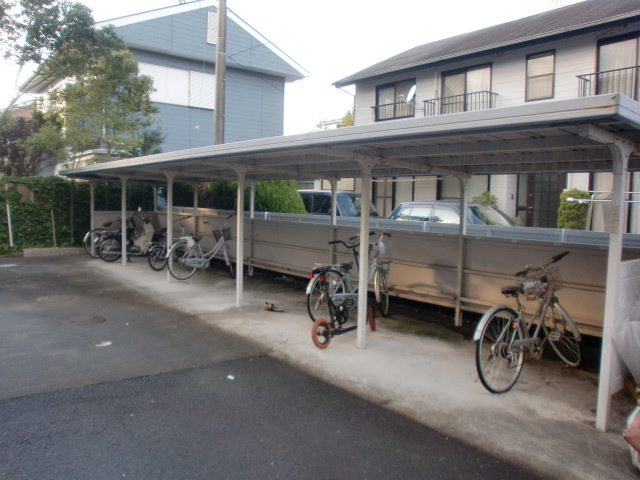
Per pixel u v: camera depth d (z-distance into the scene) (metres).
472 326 5.88
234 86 19.98
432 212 9.67
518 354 4.08
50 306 6.52
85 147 12.85
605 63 12.97
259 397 3.79
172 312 6.35
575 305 4.80
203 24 18.62
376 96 18.64
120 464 2.83
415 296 6.25
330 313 5.28
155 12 17.50
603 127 2.96
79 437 3.12
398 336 5.44
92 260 10.75
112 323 5.77
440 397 3.85
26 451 2.94
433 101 16.58
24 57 10.56
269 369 4.38
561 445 3.15
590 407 3.72
